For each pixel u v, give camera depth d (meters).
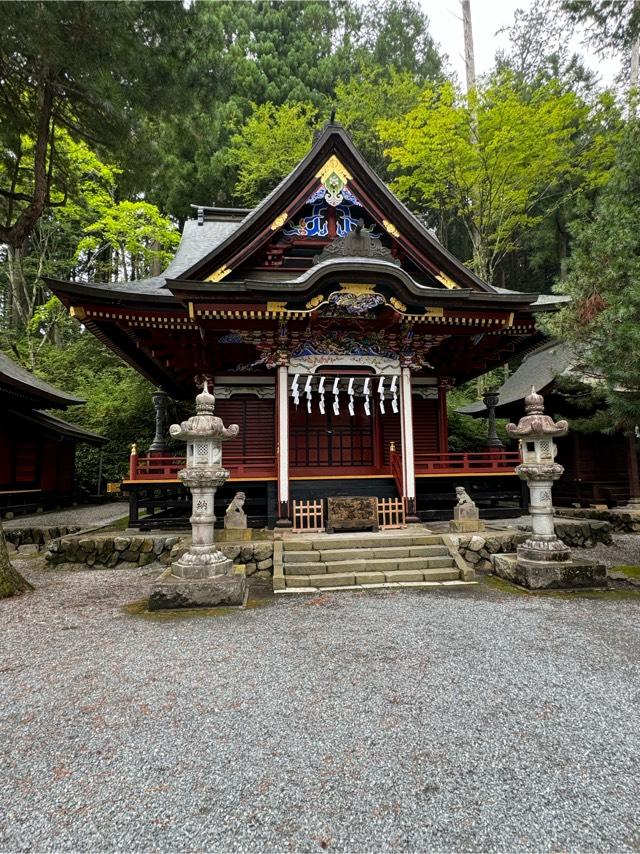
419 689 3.71
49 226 26.36
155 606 6.01
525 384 16.52
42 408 17.09
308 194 10.41
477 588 7.07
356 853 2.10
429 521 10.92
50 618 5.81
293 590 6.98
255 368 12.48
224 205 24.81
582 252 7.86
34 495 15.90
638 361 6.76
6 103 9.91
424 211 27.09
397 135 19.05
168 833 2.25
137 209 21.59
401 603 6.26
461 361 12.82
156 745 2.99
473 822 2.29
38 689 3.83
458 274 10.67
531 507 7.43
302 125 22.25
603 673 4.00
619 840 2.18
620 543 10.58
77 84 9.52
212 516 6.67
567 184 22.75
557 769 2.71
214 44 10.59
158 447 12.55
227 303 9.22
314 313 9.45
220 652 4.55
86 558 9.09
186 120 11.03
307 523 10.09
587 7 17.58
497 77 19.00
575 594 6.63
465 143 18.19
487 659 4.30
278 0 27.75
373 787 2.55
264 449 12.38
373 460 12.80
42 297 30.73
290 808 2.40
